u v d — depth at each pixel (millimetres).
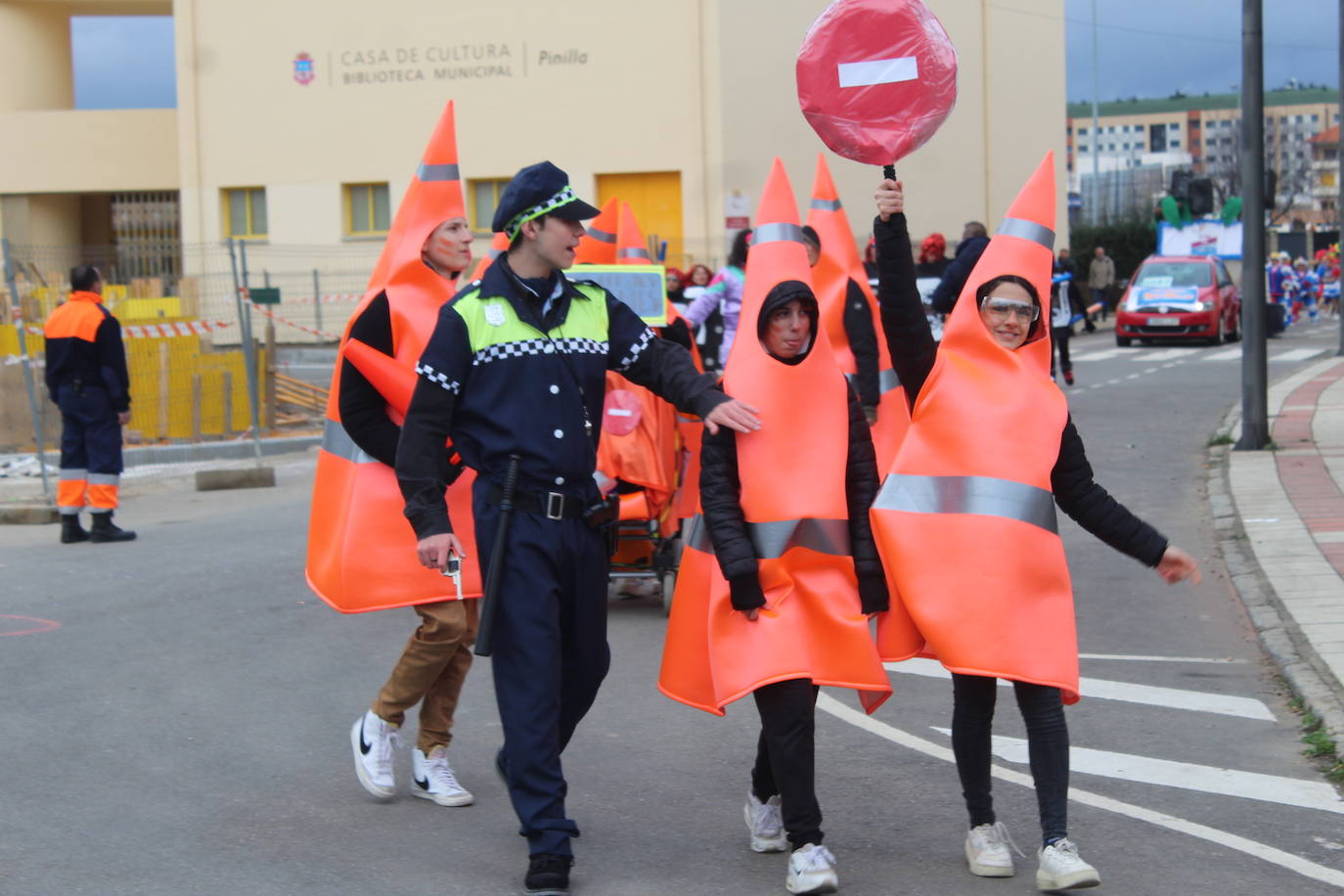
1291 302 40781
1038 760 4457
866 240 31234
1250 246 13516
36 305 17391
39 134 34812
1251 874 4621
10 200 35125
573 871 4738
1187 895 4449
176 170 34812
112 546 11203
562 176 4703
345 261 32312
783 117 30719
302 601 9148
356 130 32312
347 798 5512
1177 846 4883
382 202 32562
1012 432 4520
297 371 23031
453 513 5254
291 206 32688
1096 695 6824
